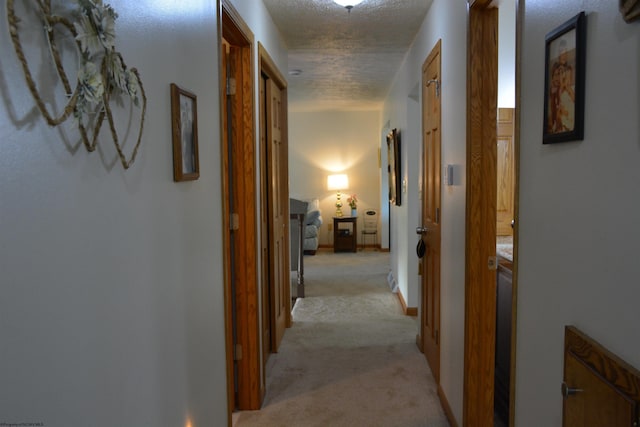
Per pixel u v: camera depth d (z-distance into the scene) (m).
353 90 6.45
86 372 0.93
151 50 1.27
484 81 2.13
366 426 2.58
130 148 1.13
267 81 3.57
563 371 1.15
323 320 4.52
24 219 0.74
